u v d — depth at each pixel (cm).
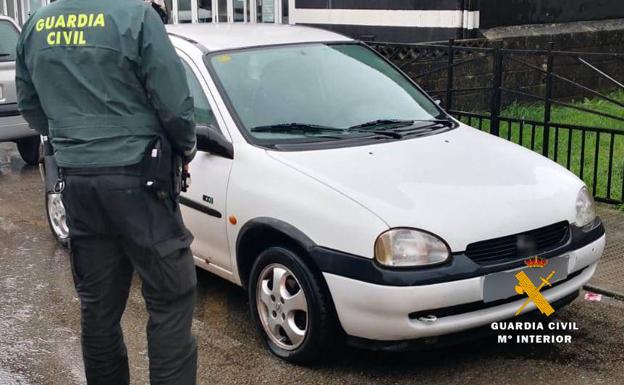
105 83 326
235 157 470
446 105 844
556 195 446
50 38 332
